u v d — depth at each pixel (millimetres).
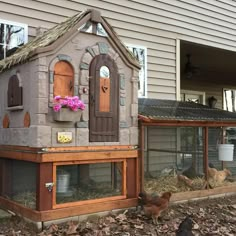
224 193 6164
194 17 8492
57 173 4391
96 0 6723
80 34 4562
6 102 5031
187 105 7047
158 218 4699
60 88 4391
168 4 7969
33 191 4398
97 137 4684
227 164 6703
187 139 6156
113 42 4863
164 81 7875
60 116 4242
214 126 6090
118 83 4926
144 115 5137
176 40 8102
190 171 6082
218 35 9062
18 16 5750
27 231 4102
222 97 15398
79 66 4547
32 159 4289
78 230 4098
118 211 4824
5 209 4910
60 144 4348
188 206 5430
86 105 4574
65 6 6289
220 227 4484
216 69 12984
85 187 4672
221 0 9141
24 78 4551
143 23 7488
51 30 5074
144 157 5793
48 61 4293
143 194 4727
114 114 4863
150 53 7621
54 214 4223
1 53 5590
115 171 4926
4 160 5098
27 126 4445
